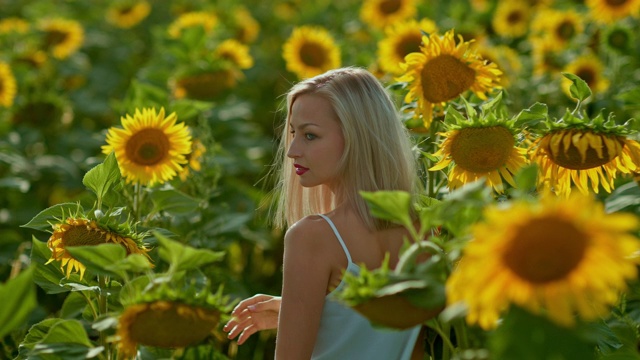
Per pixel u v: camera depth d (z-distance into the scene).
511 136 2.64
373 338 2.48
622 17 5.12
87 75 8.24
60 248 2.60
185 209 3.56
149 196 3.66
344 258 2.48
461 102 3.24
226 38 7.77
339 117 2.61
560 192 2.67
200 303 1.92
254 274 5.33
